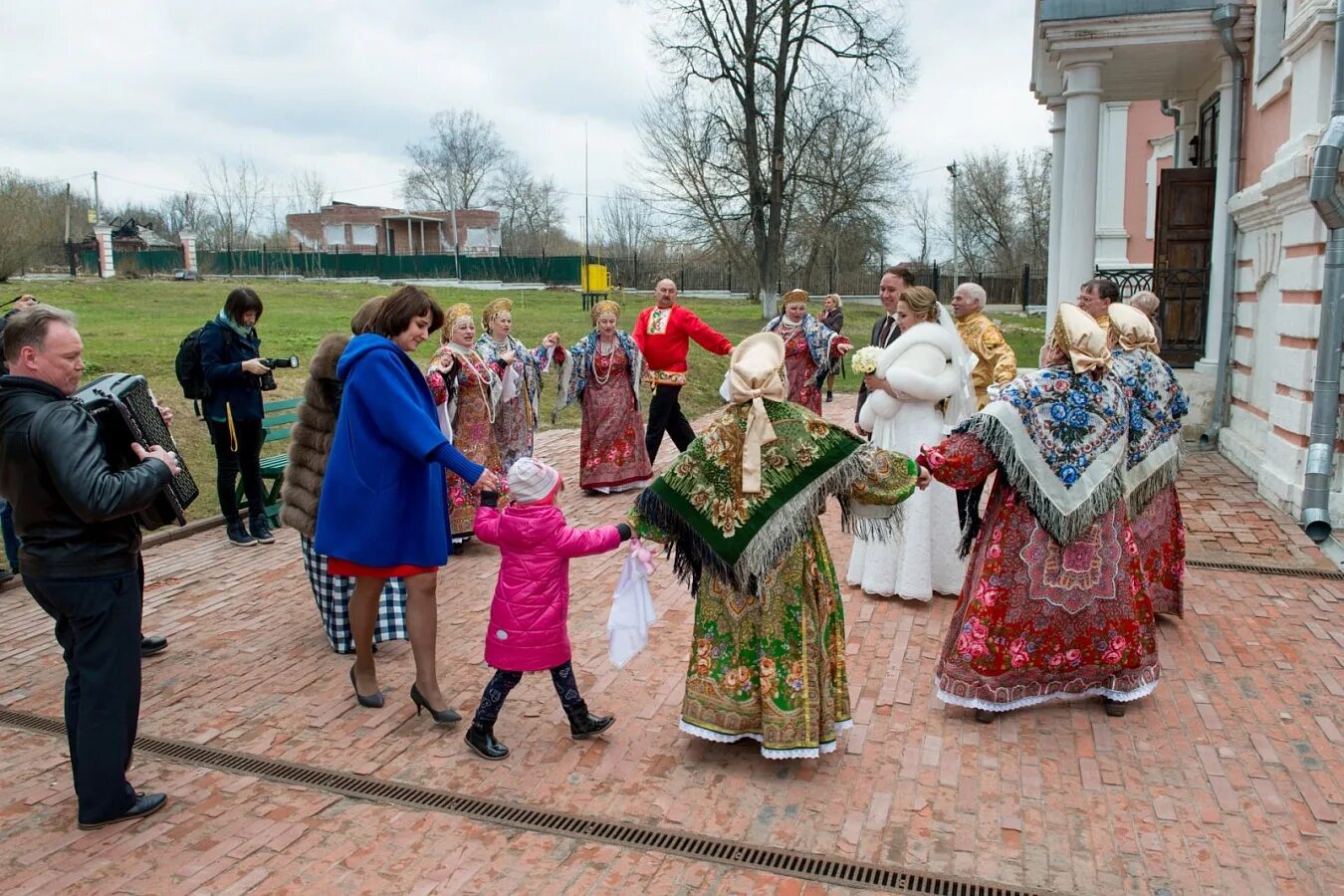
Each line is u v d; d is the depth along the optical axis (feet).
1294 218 26.00
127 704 12.02
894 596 20.01
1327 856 11.30
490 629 13.57
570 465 33.45
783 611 12.81
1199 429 35.58
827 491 12.60
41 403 11.16
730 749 13.92
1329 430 24.04
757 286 113.50
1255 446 30.53
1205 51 35.12
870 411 19.66
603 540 13.14
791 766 13.42
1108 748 13.84
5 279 81.35
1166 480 17.26
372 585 14.75
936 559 19.90
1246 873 11.02
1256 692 15.55
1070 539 14.12
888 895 10.73
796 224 101.30
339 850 11.61
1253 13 32.01
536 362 26.99
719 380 51.52
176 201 201.46
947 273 146.61
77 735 11.88
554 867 11.25
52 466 10.91
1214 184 36.27
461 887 10.90
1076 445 14.06
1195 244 36.68
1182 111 44.83
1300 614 18.80
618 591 13.30
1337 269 23.50
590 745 14.07
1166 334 37.14
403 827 12.09
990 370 21.77
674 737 14.29
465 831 11.98
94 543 11.53
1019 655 14.40
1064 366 14.35
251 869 11.25
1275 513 25.76
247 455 23.68
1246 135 32.99
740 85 95.91
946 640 15.16
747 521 12.49
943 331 19.02
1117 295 20.31
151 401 12.69
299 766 13.58
